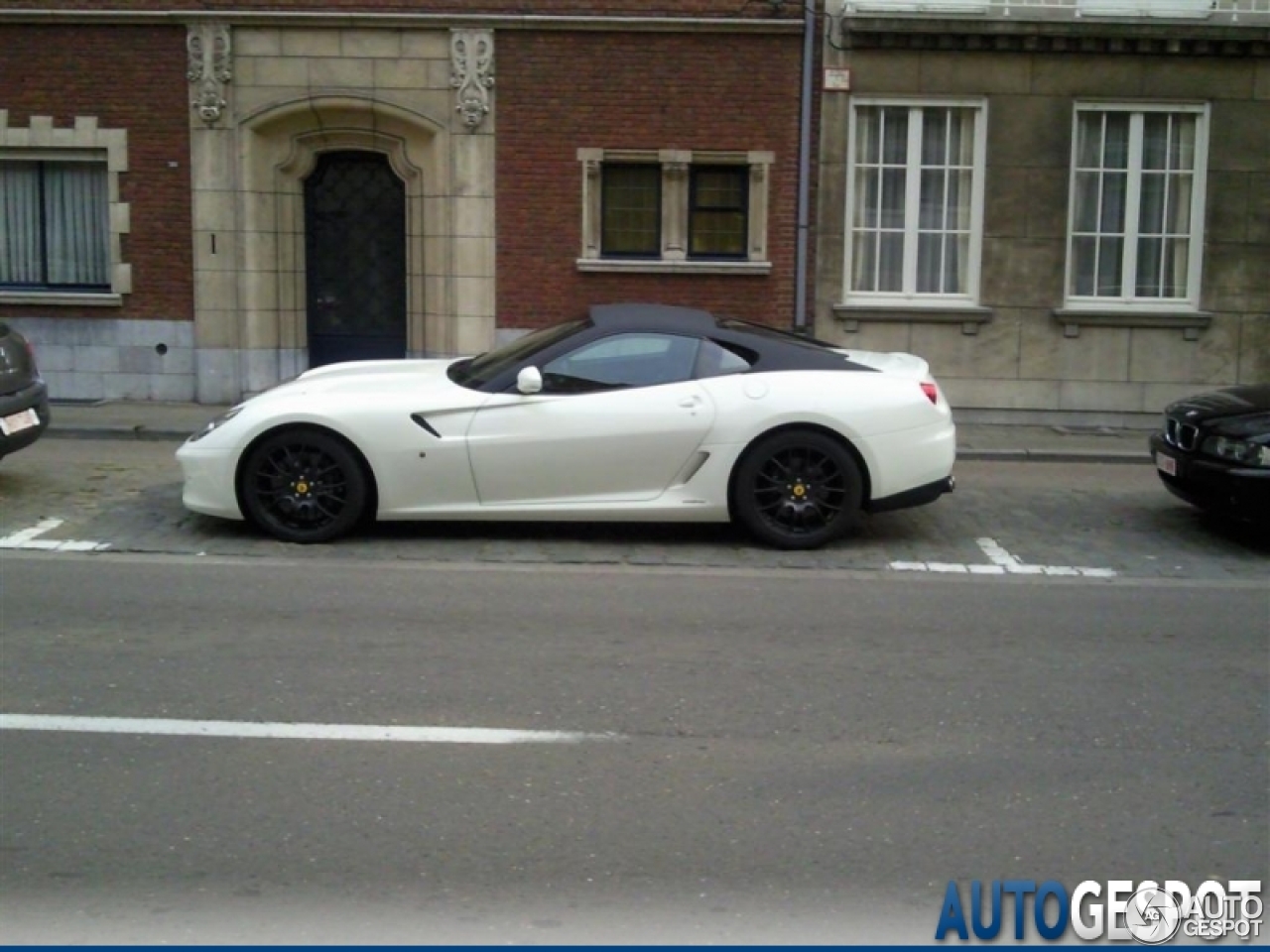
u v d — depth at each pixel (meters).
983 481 12.16
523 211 14.84
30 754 5.55
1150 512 10.85
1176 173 14.93
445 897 4.44
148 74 14.70
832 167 14.73
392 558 8.91
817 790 5.30
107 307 15.07
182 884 4.52
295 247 15.20
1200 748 5.80
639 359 9.21
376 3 14.52
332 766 5.46
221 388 15.11
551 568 8.75
